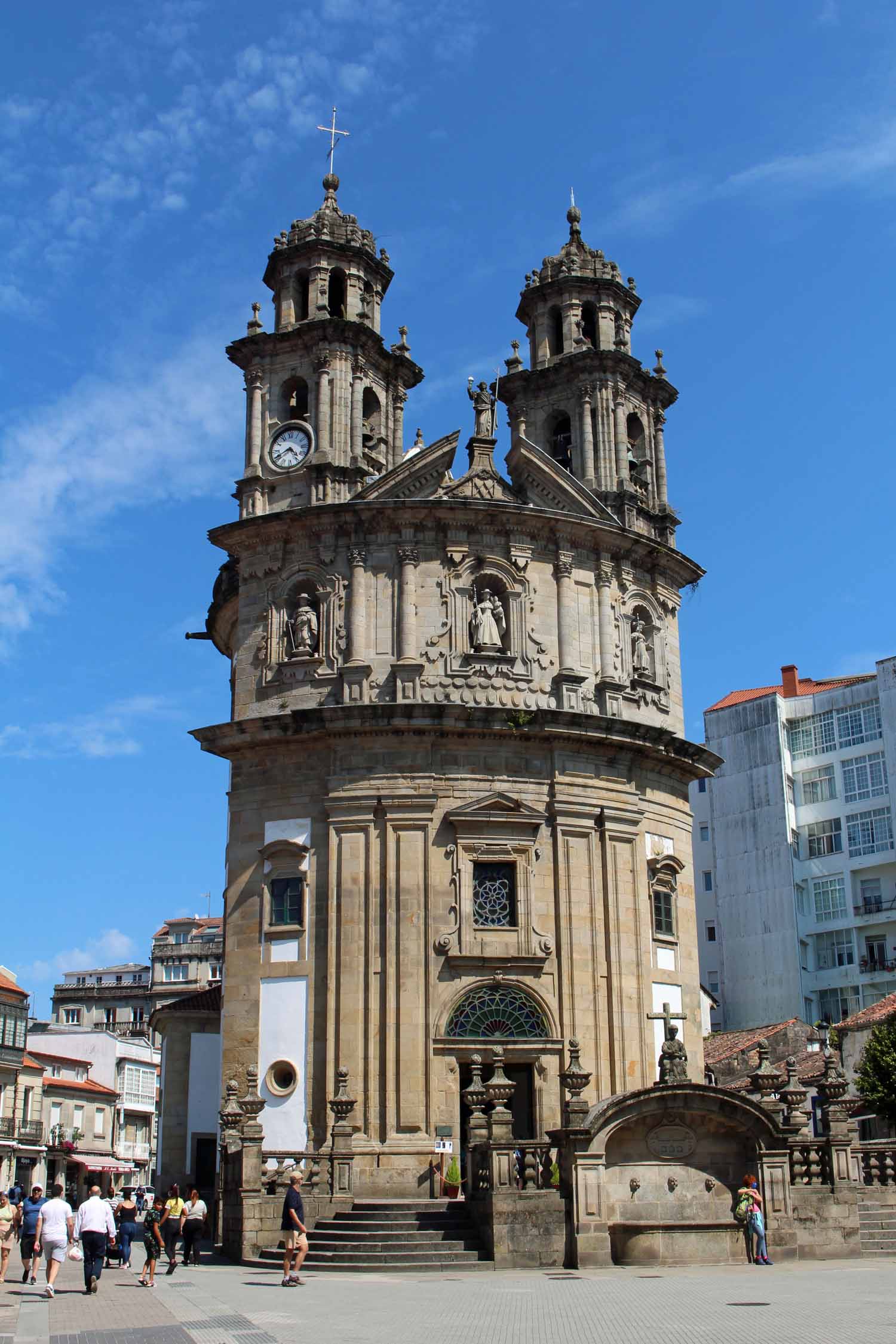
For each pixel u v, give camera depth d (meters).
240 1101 36.28
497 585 44.22
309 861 41.41
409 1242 31.94
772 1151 32.12
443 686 42.62
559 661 44.12
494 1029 40.12
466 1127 39.38
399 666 42.31
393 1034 39.19
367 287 49.66
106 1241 29.08
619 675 45.56
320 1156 36.50
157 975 115.06
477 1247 31.75
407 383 50.44
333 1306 24.23
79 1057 97.62
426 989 39.69
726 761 80.06
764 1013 75.19
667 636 48.41
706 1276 28.41
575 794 42.53
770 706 78.94
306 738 41.97
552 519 44.75
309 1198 34.88
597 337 51.53
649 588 47.88
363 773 41.38
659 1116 31.72
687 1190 31.56
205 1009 51.50
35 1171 81.44
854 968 73.75
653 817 44.97
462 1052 39.47
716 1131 32.12
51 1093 85.94
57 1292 28.98
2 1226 31.28
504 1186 31.23
